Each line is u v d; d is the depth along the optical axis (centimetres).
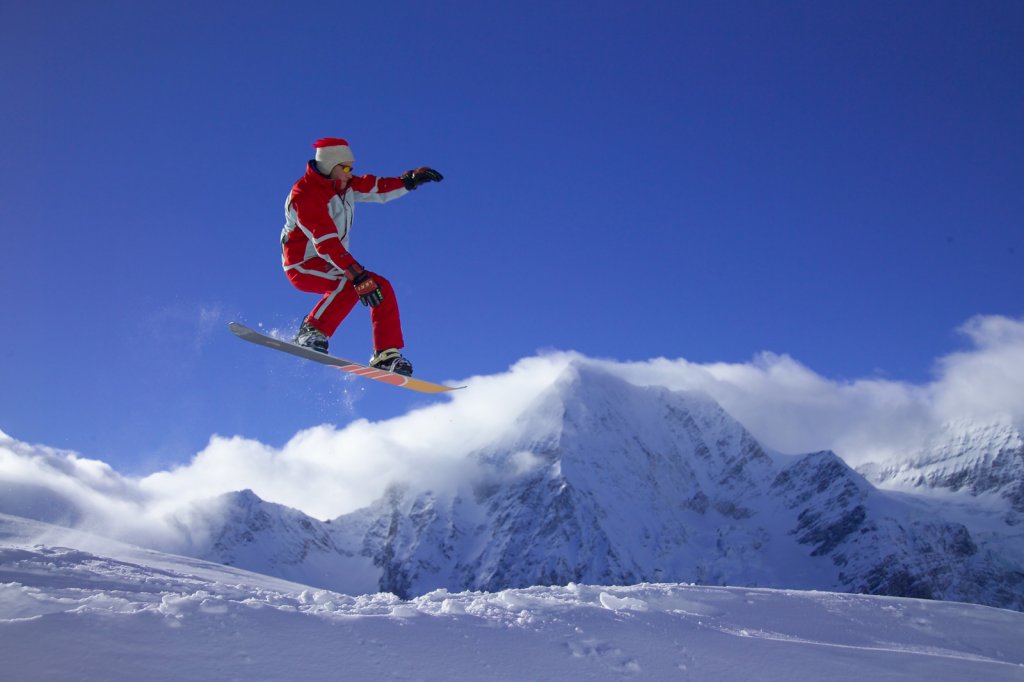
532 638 566
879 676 595
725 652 607
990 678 623
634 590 1014
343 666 459
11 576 829
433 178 646
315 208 589
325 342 620
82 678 392
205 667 424
